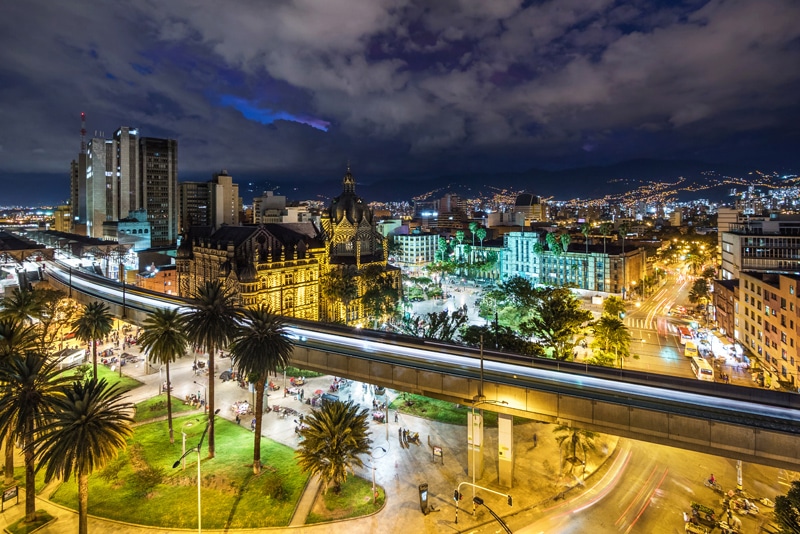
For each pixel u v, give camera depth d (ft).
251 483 182.91
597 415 157.48
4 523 159.74
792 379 255.50
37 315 254.47
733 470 195.42
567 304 296.51
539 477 190.49
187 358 339.98
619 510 168.66
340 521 162.20
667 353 346.95
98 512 165.27
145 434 223.51
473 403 178.70
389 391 279.49
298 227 482.28
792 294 257.75
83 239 650.02
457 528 159.12
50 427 126.72
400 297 498.69
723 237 483.10
